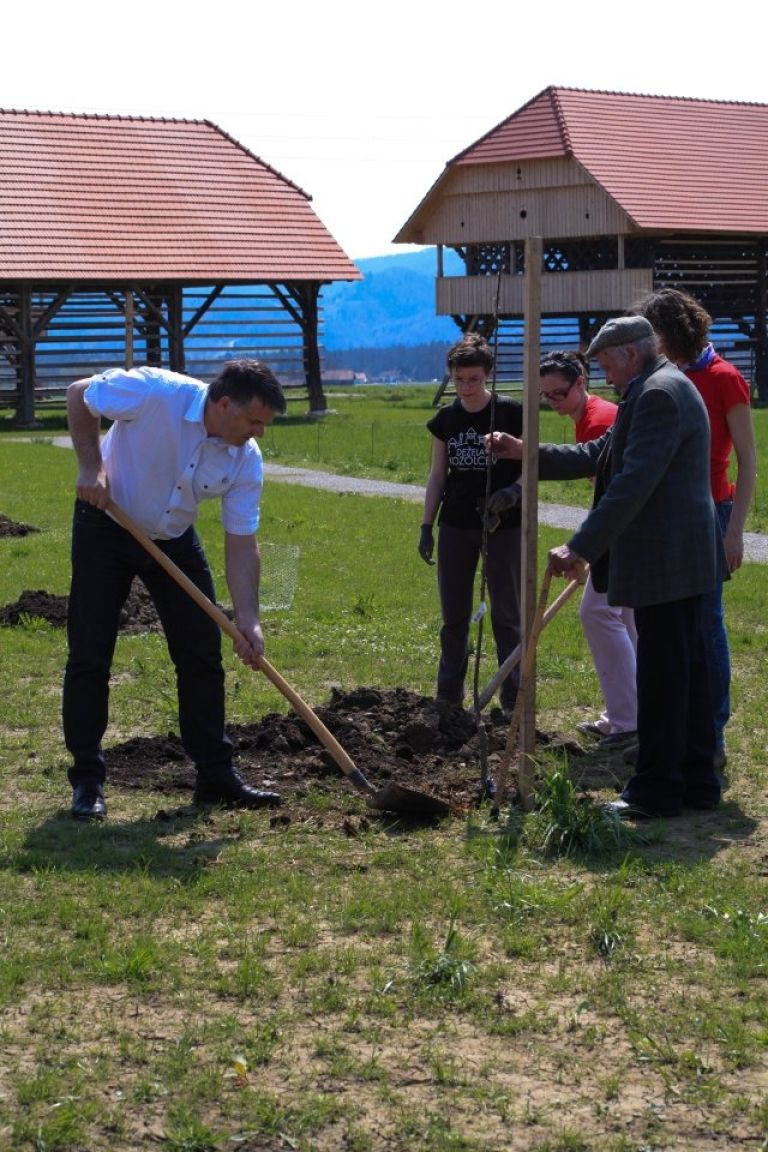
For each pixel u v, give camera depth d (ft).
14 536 55.01
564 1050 14.07
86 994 15.17
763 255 154.30
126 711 27.73
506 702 26.50
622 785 23.08
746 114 159.53
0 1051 13.94
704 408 21.20
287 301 142.61
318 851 19.72
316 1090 13.28
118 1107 12.97
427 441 107.45
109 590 21.59
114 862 19.12
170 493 21.15
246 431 20.75
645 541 20.83
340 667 31.94
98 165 138.62
